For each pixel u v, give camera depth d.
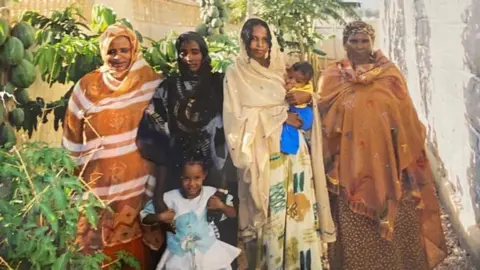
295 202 2.48
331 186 2.48
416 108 2.46
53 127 2.47
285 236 2.49
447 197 2.53
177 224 2.50
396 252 2.54
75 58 2.46
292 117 2.45
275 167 2.47
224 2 2.42
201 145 2.47
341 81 2.45
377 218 2.50
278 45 2.43
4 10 2.42
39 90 2.46
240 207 2.49
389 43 2.44
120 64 2.45
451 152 2.50
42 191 2.10
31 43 2.45
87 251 2.48
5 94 2.44
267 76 2.44
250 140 2.44
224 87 2.45
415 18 2.44
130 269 2.51
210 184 2.48
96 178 2.48
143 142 2.48
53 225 2.04
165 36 2.45
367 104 2.46
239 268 2.51
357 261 2.50
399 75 2.45
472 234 2.52
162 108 2.47
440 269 2.54
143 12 2.44
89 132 2.47
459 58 2.45
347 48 2.44
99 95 2.46
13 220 2.08
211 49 2.44
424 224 2.53
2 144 2.44
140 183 2.50
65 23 2.45
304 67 2.44
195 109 2.46
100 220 2.49
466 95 2.46
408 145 2.48
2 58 2.43
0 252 2.16
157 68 2.47
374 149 2.47
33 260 2.07
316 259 2.50
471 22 2.43
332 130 2.47
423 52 2.44
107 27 2.44
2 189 2.20
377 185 2.49
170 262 2.51
